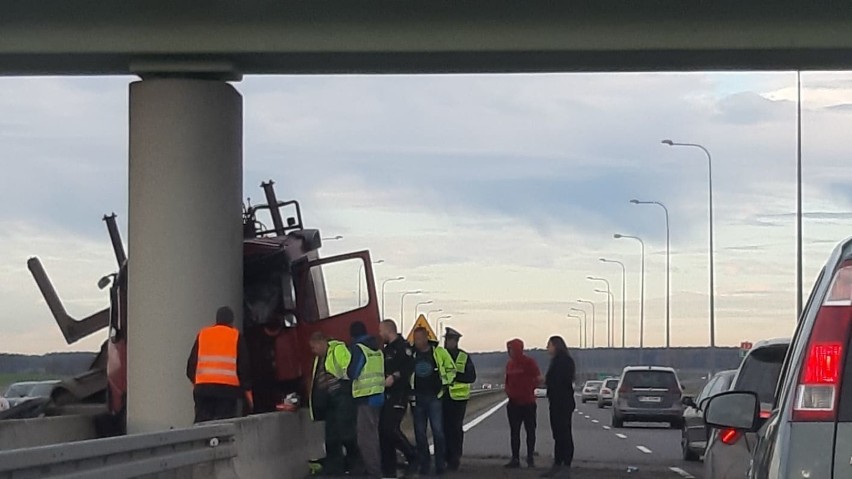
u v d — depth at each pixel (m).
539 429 37.69
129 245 19.09
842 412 4.99
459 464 19.95
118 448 10.02
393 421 17.95
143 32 18.31
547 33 17.72
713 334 45.72
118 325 20.70
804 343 5.25
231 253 19.12
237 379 15.60
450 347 19.50
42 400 21.53
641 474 19.16
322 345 17.62
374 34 17.95
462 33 17.83
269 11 17.97
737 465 8.76
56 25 18.22
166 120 18.64
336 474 17.52
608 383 61.59
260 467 15.04
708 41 17.56
